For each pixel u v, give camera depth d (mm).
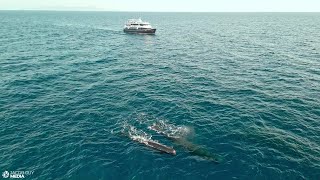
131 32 103312
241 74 44344
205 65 50594
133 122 27547
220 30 119312
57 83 39250
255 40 82000
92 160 21469
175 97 34344
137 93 35625
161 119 28234
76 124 27125
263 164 20812
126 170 20344
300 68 47438
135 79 41844
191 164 20891
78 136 24891
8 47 65188
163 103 32344
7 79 40188
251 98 33938
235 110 30344
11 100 32750
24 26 132625
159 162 21125
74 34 99938
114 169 20453
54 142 23891
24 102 32250
